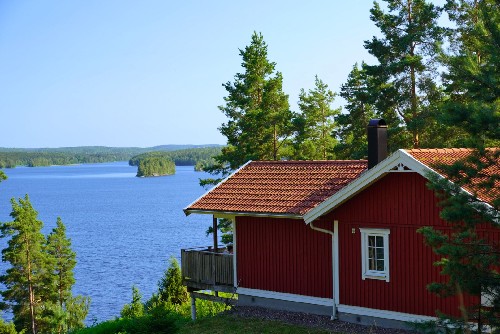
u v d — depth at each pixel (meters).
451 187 13.22
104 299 56.69
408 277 18.31
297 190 21.98
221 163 44.28
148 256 81.44
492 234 16.27
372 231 19.12
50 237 53.06
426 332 13.93
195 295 24.55
